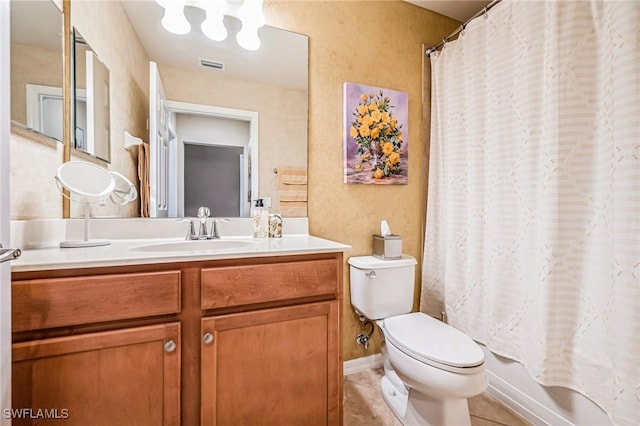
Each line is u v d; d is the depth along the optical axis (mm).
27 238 982
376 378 1685
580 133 1153
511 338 1409
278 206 1578
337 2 1708
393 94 1835
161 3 1306
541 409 1300
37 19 1036
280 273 1045
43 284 759
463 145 1717
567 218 1183
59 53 1130
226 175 1483
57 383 768
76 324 789
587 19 1144
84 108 1217
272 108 1563
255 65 1532
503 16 1465
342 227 1732
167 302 889
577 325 1164
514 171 1404
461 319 1683
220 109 1470
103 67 1264
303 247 1119
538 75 1296
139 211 1325
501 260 1457
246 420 988
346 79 1730
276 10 1566
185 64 1410
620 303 1006
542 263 1229
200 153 1438
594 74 1128
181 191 1404
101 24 1261
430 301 1896
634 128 980
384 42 1834
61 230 1137
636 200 975
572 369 1176
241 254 984
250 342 995
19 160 958
